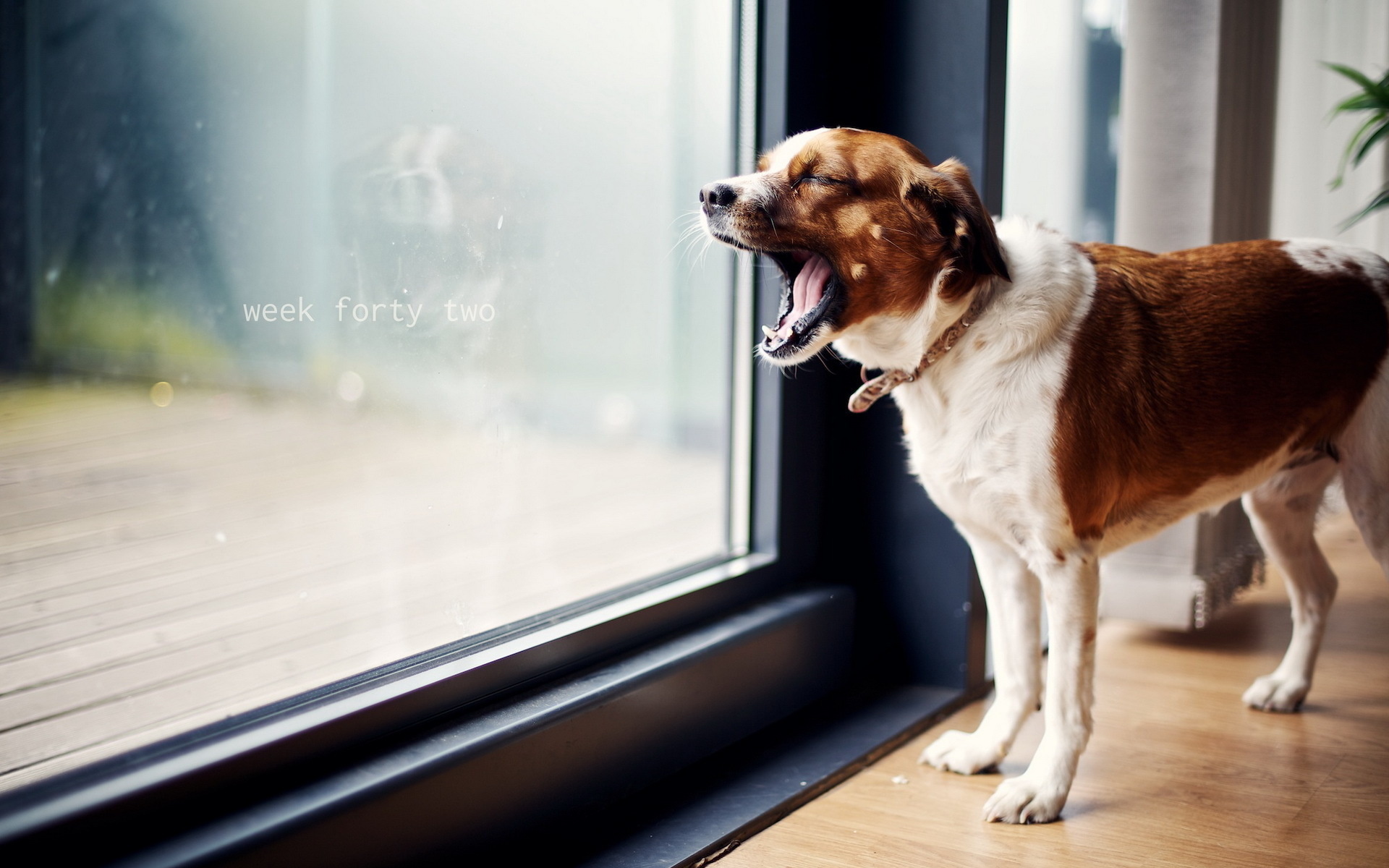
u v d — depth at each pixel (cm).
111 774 102
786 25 183
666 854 134
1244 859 136
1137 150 246
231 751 108
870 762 170
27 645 180
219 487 275
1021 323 144
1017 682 166
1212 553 248
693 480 406
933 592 201
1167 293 157
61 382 250
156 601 206
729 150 199
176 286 277
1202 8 235
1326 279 165
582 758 142
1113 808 151
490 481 323
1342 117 380
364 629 203
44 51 240
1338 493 202
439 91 295
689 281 478
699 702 164
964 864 135
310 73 288
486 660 139
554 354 436
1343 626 245
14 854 90
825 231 142
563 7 355
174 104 275
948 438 149
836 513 210
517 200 333
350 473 300
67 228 249
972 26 185
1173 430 152
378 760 119
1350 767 166
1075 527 146
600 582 258
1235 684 207
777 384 194
